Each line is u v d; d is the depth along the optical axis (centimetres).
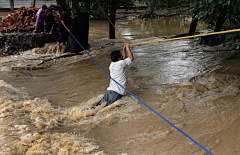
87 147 380
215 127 423
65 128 446
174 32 1559
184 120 450
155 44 1125
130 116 474
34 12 1157
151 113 482
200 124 434
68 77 733
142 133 417
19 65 841
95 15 2291
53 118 477
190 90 575
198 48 1004
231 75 661
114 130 432
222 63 777
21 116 488
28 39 1023
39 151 365
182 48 1020
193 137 398
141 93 579
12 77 745
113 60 547
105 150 377
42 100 573
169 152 365
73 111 505
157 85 623
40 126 443
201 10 773
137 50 1020
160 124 441
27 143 388
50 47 1011
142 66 793
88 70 784
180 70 731
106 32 1616
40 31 1088
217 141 385
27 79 730
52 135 411
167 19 2255
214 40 1034
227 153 357
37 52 1006
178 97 544
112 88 534
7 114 487
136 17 2398
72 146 380
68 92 625
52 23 1098
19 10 1162
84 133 427
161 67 772
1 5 2559
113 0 1252
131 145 388
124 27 1830
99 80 692
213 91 568
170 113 478
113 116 478
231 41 735
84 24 995
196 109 488
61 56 943
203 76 666
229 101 512
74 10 933
